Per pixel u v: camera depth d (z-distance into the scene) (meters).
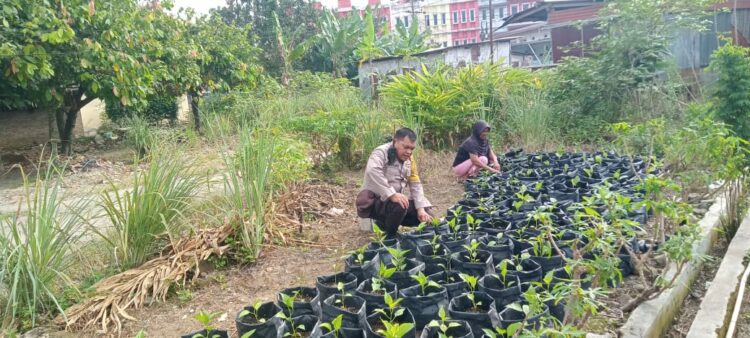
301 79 16.39
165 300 4.20
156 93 12.70
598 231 3.16
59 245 4.31
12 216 4.29
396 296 3.43
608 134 9.12
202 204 5.29
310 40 21.11
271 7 25.91
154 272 4.30
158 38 12.35
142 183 4.97
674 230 3.88
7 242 3.95
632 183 5.94
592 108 9.79
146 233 4.58
